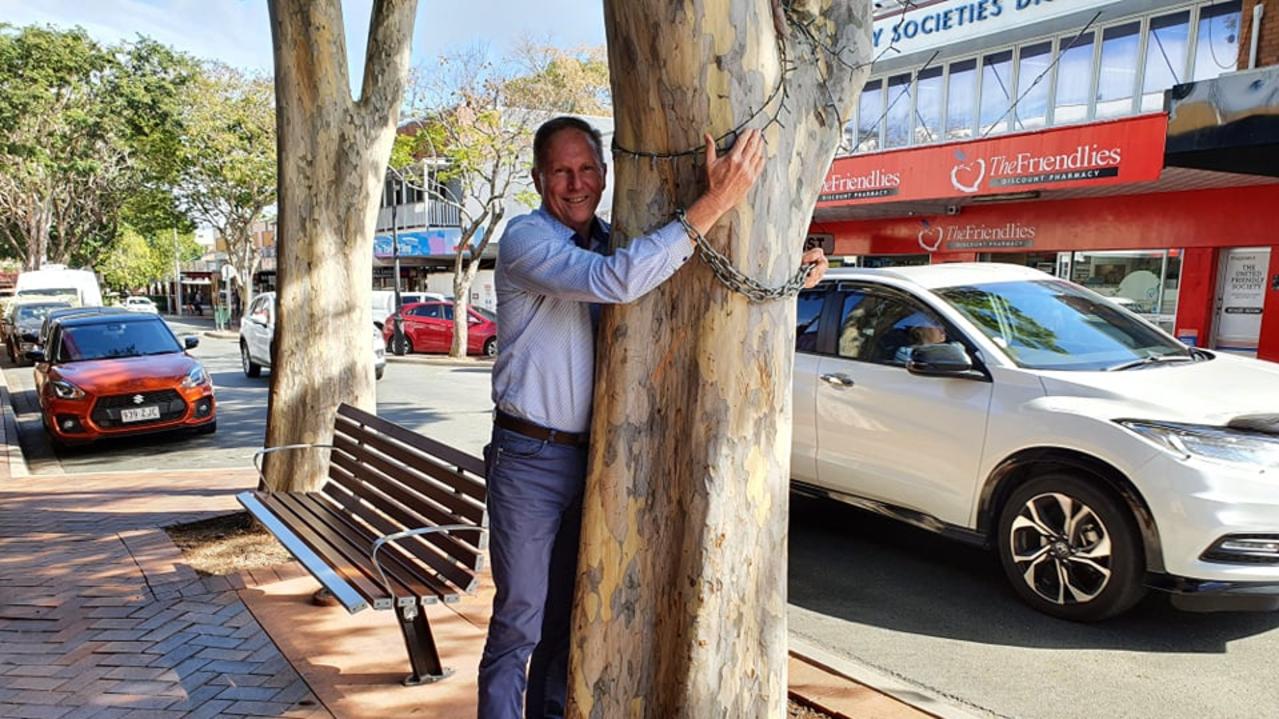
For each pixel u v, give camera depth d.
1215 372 4.42
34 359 10.51
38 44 24.77
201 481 7.41
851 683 3.32
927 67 15.41
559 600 2.64
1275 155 9.20
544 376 2.33
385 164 5.39
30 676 3.41
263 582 4.47
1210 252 11.88
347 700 3.16
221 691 3.26
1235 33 11.58
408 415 11.57
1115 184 11.18
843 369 5.16
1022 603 4.45
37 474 8.21
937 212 15.41
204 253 67.44
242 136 29.11
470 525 2.98
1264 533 3.61
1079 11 13.07
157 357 10.14
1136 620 4.21
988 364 4.48
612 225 2.18
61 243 34.22
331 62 4.98
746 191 1.97
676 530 2.14
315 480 5.24
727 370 2.05
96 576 4.60
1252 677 3.62
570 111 21.16
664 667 2.19
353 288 5.30
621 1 1.95
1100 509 3.95
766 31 1.97
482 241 20.38
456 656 3.55
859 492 5.07
